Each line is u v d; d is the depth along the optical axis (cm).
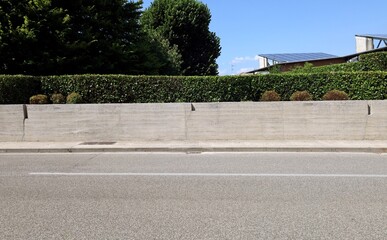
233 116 1195
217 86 1425
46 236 404
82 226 433
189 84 1434
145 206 508
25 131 1236
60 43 1858
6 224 445
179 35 3325
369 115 1153
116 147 1075
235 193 570
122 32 2233
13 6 1836
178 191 586
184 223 438
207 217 458
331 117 1163
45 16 1803
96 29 2089
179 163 848
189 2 3384
